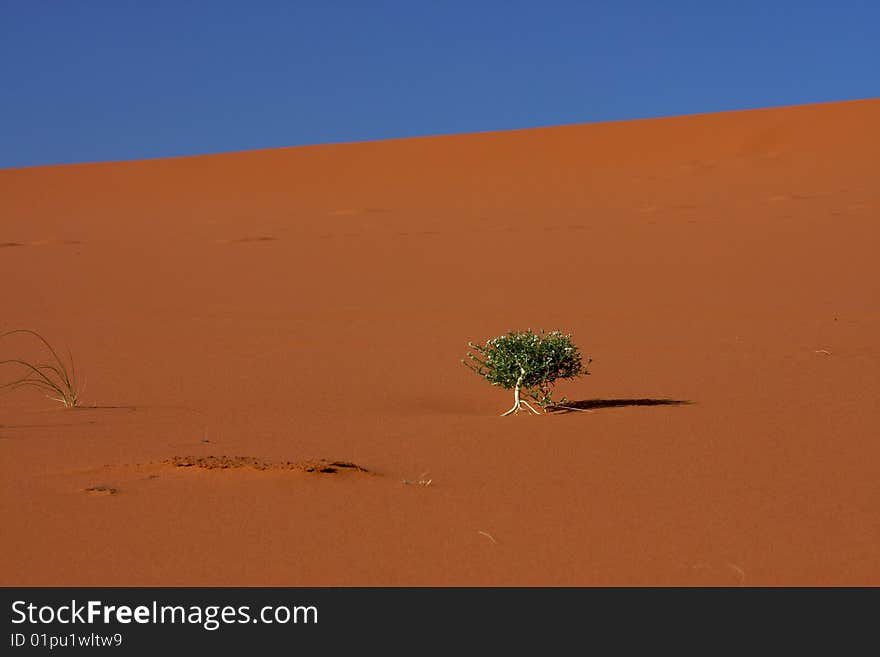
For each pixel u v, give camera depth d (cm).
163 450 835
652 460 786
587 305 2095
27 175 5181
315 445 858
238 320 1991
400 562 555
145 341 1730
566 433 891
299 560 557
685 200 3600
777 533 603
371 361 1496
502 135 5259
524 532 606
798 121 4731
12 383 1316
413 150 5159
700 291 2203
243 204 4303
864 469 755
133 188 4869
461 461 792
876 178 3709
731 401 1077
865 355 1422
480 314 2020
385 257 2798
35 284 2538
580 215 3409
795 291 2153
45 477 728
